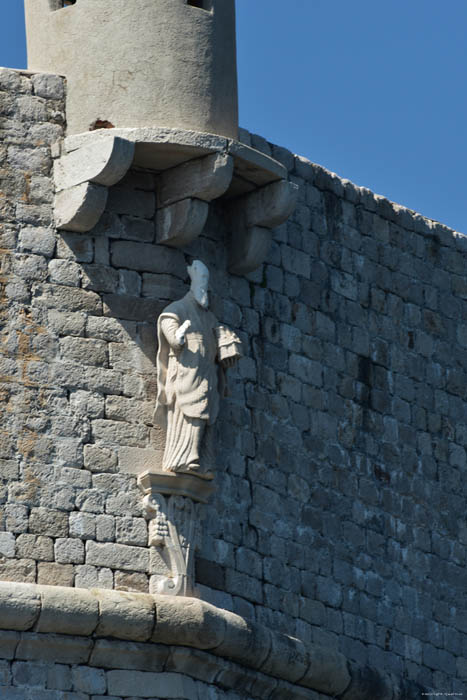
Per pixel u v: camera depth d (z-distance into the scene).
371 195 63.69
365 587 60.38
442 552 63.41
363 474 61.19
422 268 65.06
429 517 63.25
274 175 56.31
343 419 60.97
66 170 54.69
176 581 53.50
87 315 54.59
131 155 53.91
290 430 58.97
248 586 56.19
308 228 61.19
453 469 64.50
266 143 60.53
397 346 63.47
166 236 55.41
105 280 54.94
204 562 54.88
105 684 52.16
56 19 56.34
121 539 53.38
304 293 60.53
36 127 55.38
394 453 62.50
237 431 57.12
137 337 54.88
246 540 56.50
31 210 54.78
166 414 54.44
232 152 54.88
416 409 63.69
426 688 61.25
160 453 54.28
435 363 64.75
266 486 57.69
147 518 53.75
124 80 55.41
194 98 55.62
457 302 66.12
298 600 57.88
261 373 58.41
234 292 57.94
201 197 55.06
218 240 57.38
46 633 51.69
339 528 59.94
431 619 62.44
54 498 53.12
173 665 52.91
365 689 58.66
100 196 54.19
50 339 54.12
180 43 55.81
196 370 54.12
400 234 64.50
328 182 62.25
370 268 63.16
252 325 58.47
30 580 52.31
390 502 62.00
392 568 61.53
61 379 54.00
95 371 54.31
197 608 52.81
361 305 62.53
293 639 56.19
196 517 54.41
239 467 56.88
